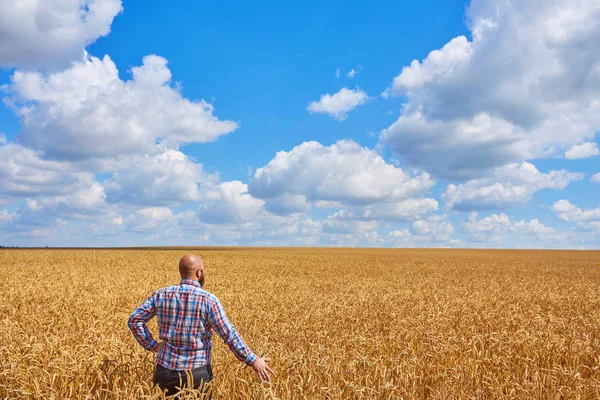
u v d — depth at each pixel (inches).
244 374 249.9
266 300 650.8
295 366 257.4
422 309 597.6
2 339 326.6
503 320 499.2
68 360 245.9
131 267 1481.3
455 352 331.6
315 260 2315.5
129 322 199.6
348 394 239.1
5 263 1595.7
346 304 631.8
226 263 1923.0
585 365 315.9
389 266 1884.8
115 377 223.6
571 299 810.2
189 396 185.0
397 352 330.0
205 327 202.4
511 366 308.0
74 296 666.8
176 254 2532.0
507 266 2098.9
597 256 3789.4
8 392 217.8
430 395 252.5
